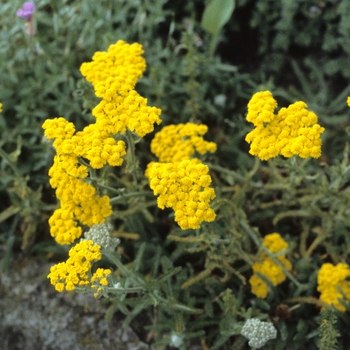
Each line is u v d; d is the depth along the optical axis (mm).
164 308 476
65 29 617
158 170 389
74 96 565
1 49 580
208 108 584
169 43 608
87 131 399
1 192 564
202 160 494
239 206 503
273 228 542
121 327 492
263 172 566
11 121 580
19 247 541
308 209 505
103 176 411
